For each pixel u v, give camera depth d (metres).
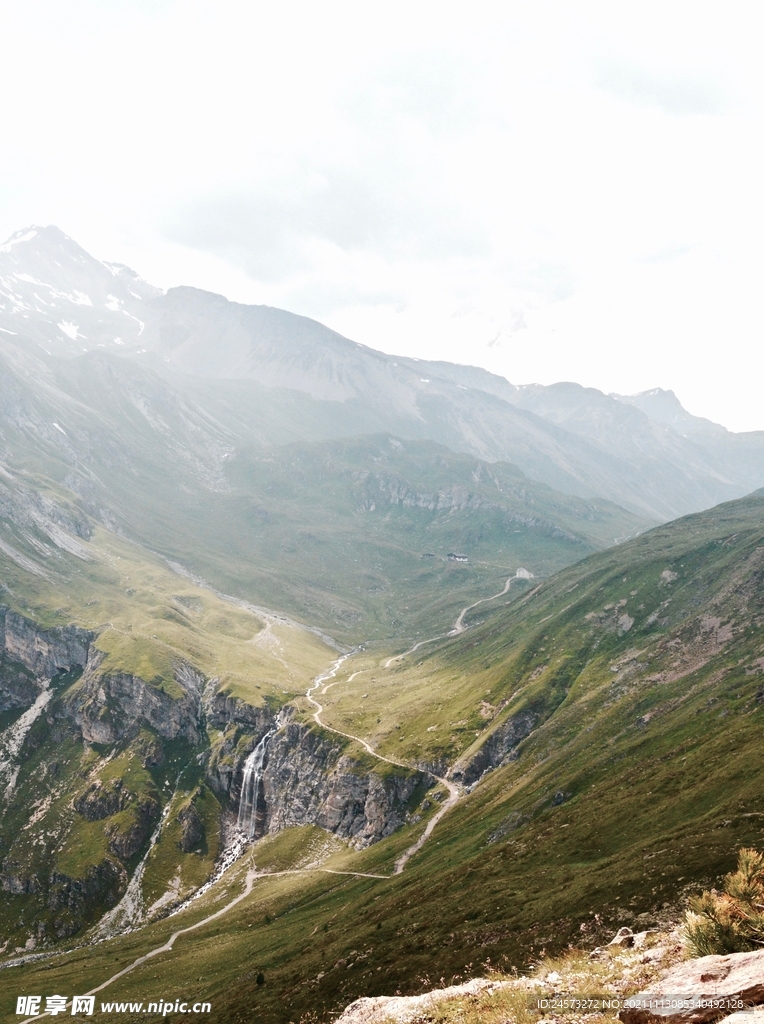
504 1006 24.75
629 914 67.38
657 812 105.38
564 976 26.75
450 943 85.69
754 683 160.88
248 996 108.69
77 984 166.38
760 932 20.08
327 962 104.94
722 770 107.00
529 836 128.38
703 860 71.56
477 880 115.56
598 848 103.50
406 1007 29.81
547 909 80.19
